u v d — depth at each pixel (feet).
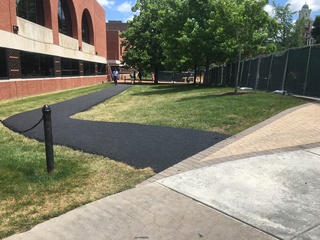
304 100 37.70
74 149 19.74
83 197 12.53
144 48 124.77
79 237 9.67
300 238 9.56
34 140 22.98
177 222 10.55
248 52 76.79
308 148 18.70
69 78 91.91
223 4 44.80
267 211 11.27
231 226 10.28
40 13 75.15
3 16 54.24
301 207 11.57
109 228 10.19
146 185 13.67
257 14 44.83
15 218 10.84
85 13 115.96
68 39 91.71
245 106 33.45
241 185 13.55
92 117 33.55
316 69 39.19
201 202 12.00
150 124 27.09
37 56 69.97
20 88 61.00
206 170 15.34
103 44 143.43
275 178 14.30
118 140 21.53
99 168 15.97
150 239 9.57
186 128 24.84
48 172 15.14
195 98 44.50
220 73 95.40
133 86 101.60
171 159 17.25
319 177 14.42
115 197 12.48
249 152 18.16
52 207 11.66
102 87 96.37
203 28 68.90
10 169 15.84
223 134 22.71
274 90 49.96
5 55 55.57
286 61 45.96
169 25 79.51
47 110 14.70
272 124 25.22
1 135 24.84
